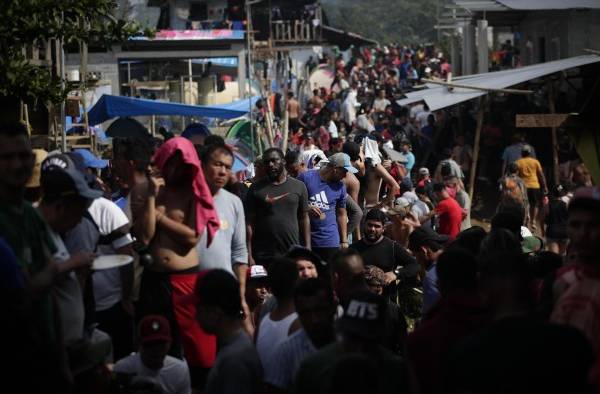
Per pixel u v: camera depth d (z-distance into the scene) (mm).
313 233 11062
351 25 104125
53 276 5066
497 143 25875
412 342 5566
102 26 9953
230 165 7629
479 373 4199
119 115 18688
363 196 13602
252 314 8492
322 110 32688
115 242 7156
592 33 27703
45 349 5078
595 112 9141
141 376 6590
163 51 31156
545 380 4145
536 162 21281
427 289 7832
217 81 33406
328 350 5211
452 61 36844
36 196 6883
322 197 11023
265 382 6145
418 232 8930
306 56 50844
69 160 6637
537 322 4293
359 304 5176
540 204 21047
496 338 4254
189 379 7008
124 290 7281
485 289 4879
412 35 106250
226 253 7516
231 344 5828
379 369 5156
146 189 7355
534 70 23188
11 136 5156
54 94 9461
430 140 28141
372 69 51750
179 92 30219
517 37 33500
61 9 9461
